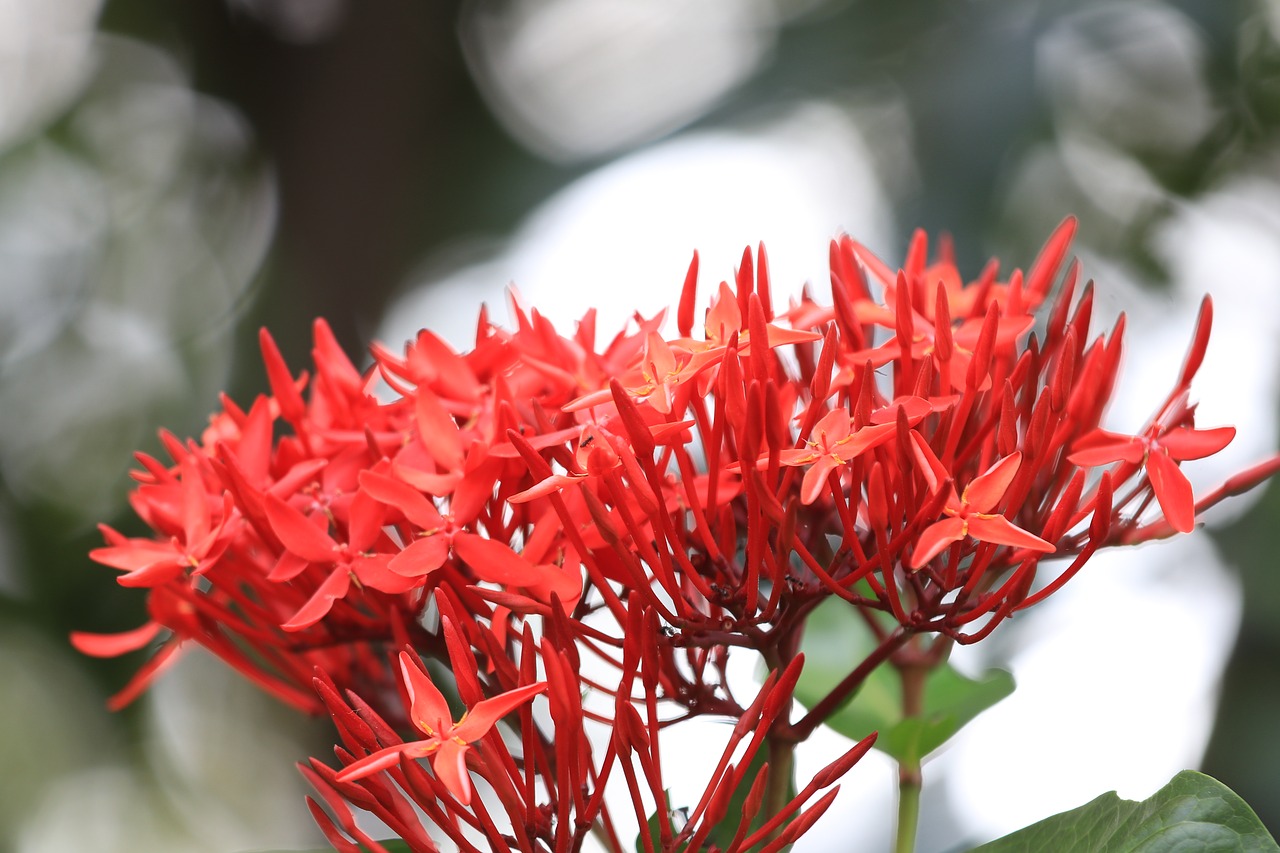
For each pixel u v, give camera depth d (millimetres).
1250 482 408
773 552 403
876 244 790
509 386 409
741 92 847
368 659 433
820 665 479
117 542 414
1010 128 723
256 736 985
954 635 389
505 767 379
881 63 835
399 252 978
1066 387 389
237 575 422
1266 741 617
